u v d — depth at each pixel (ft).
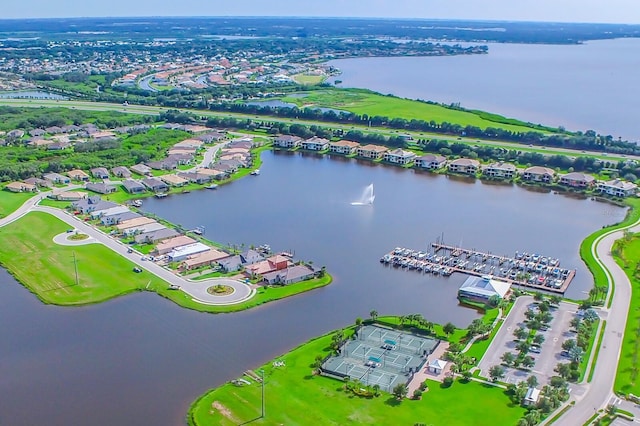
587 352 538.47
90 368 514.68
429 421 444.96
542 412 452.76
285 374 505.66
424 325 581.94
